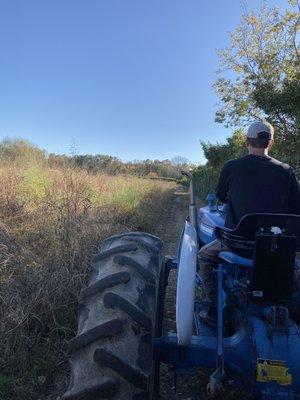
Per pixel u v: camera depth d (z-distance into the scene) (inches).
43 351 142.8
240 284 107.3
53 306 159.3
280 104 514.3
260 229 96.8
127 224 353.1
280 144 534.3
